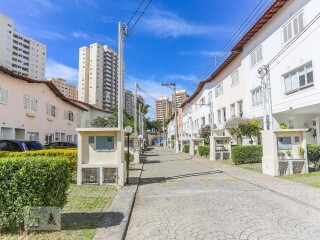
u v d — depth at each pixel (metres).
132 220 6.30
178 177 13.27
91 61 52.25
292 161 12.41
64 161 5.53
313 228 5.49
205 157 27.53
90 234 5.02
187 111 55.06
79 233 5.07
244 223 5.85
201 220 6.12
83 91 52.22
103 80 53.50
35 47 64.44
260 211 6.77
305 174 12.15
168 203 7.83
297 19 16.50
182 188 10.14
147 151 48.25
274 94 19.33
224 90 31.08
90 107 48.00
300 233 5.22
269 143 13.00
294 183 10.20
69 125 37.03
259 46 21.58
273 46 19.38
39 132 26.84
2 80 20.19
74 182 11.21
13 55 58.47
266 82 18.16
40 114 27.11
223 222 5.95
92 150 10.84
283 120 20.31
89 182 10.70
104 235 4.98
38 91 26.62
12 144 14.30
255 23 20.66
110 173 10.66
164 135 86.44
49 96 29.61
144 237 5.18
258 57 21.84
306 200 7.55
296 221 5.95
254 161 17.84
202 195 8.78
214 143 23.36
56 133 32.12
